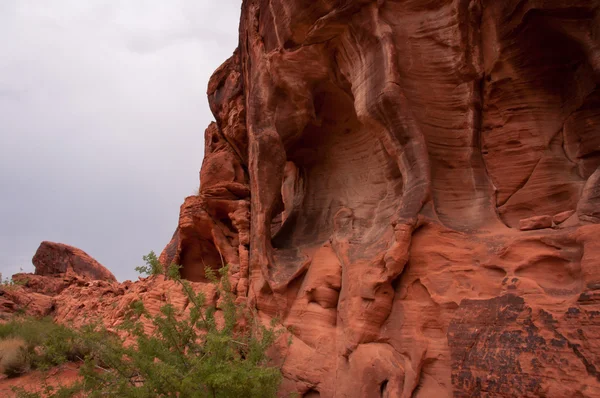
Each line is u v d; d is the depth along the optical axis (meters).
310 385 8.12
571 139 7.20
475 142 7.69
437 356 6.75
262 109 10.49
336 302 8.75
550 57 7.24
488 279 6.53
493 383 5.81
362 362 7.34
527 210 7.20
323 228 10.18
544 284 5.98
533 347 5.59
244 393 6.33
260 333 8.88
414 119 7.66
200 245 14.86
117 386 6.81
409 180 7.59
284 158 10.38
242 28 12.80
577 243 5.80
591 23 6.44
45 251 36.44
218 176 14.28
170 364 6.84
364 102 8.17
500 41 7.42
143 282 18.62
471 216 7.40
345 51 8.95
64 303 24.25
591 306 5.25
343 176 10.41
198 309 7.98
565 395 5.14
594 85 6.80
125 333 12.95
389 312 7.47
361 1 8.08
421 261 7.23
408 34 8.03
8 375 12.76
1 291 23.27
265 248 9.89
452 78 7.83
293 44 9.66
